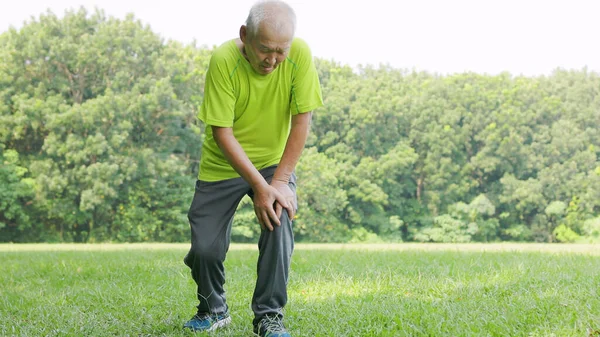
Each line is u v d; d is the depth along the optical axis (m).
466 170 34.28
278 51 2.73
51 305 4.30
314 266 6.32
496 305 3.87
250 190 3.22
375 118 35.56
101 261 7.67
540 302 3.84
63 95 32.31
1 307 4.36
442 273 5.42
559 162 34.03
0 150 29.91
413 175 34.94
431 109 35.59
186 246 16.17
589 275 4.97
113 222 29.95
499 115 34.84
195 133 32.22
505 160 34.22
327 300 4.28
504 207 33.97
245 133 3.10
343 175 33.56
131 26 33.97
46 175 29.41
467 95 35.78
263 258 3.03
